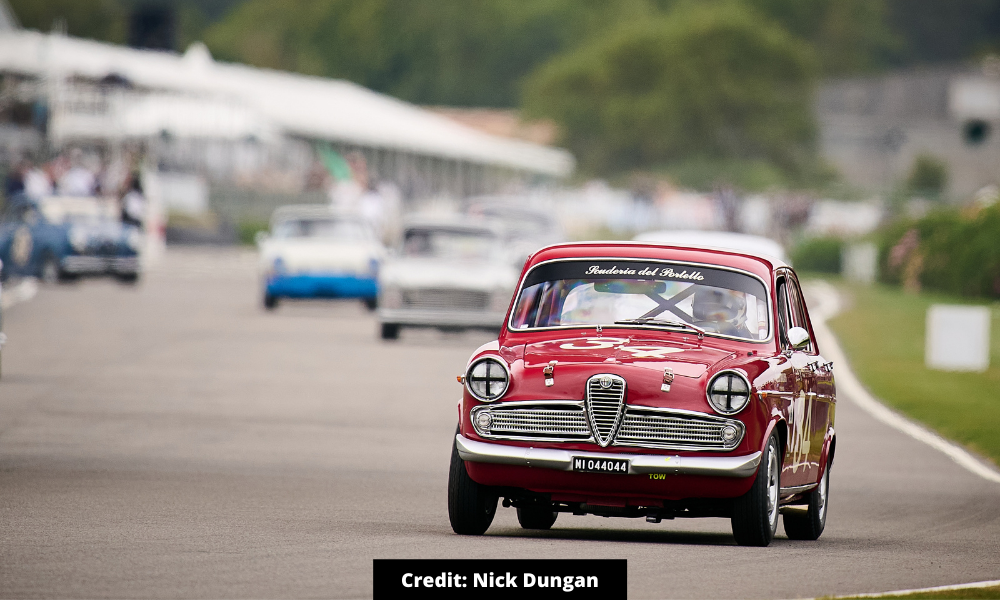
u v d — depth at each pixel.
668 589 31.94
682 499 37.59
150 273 166.75
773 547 38.84
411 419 67.25
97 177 178.50
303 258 121.25
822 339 113.38
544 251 41.81
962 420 73.06
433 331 114.81
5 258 137.88
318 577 32.25
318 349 96.06
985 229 163.25
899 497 51.88
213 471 51.25
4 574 32.03
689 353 38.28
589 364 37.59
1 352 87.75
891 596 31.20
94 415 64.69
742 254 41.78
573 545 37.88
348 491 47.75
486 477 37.81
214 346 95.31
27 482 47.19
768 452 37.97
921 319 132.25
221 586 31.05
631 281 40.81
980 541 42.00
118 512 41.66
